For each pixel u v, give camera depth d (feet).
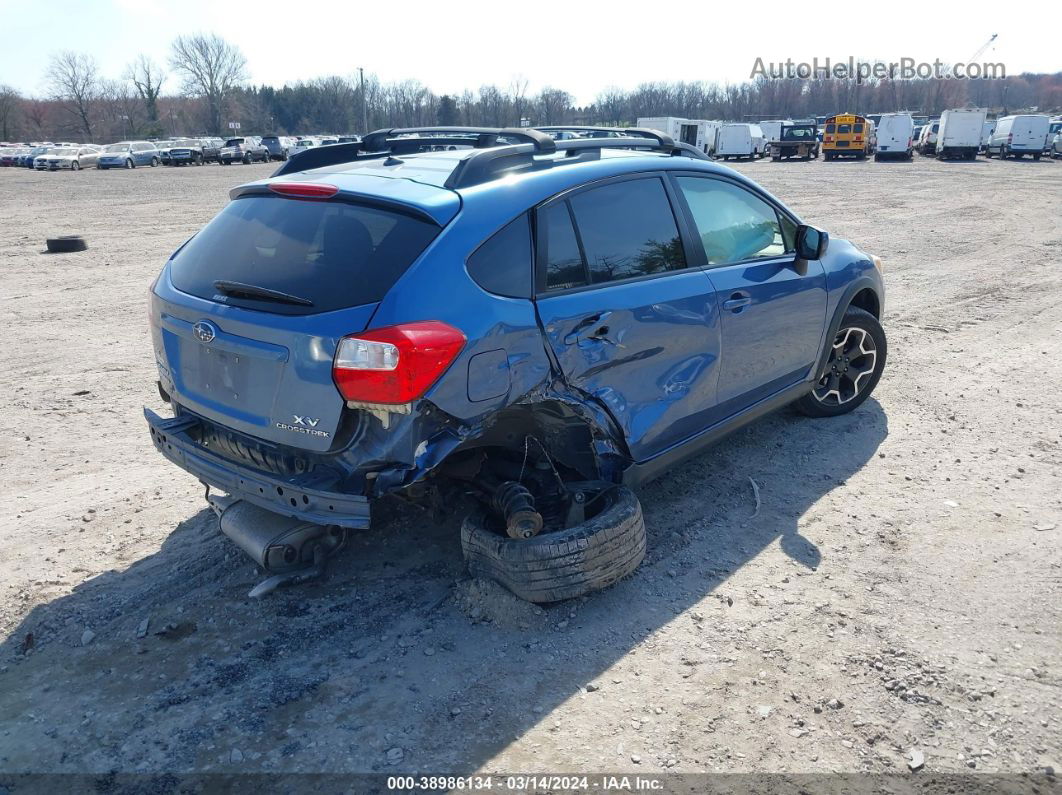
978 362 22.15
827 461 15.93
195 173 136.87
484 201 10.55
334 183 11.00
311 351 9.52
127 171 147.74
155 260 43.34
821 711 9.34
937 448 16.47
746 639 10.61
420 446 9.71
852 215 58.75
